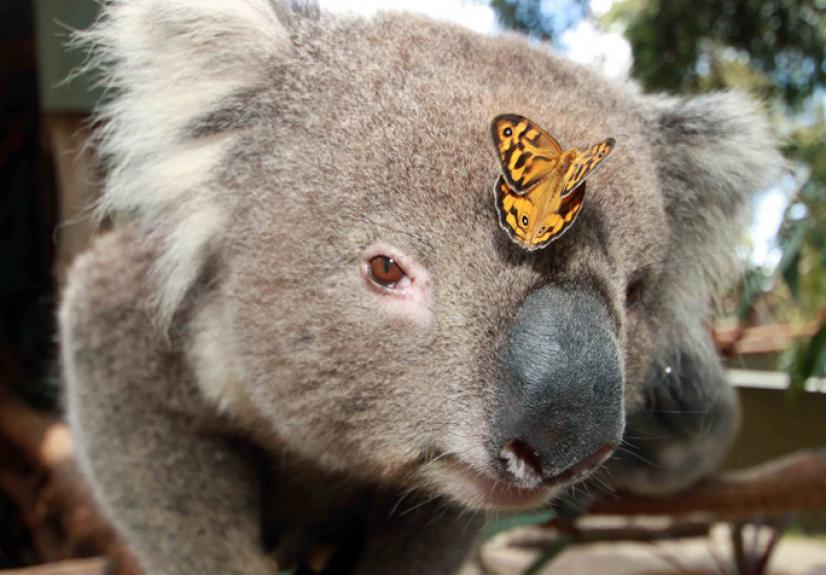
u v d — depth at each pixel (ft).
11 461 2.34
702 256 1.18
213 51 1.00
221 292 1.02
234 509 1.13
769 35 3.92
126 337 1.12
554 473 0.76
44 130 2.19
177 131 1.01
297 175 0.91
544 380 0.74
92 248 1.29
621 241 0.87
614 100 1.03
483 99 0.88
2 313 2.95
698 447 1.53
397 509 1.18
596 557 3.31
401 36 0.99
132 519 1.11
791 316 2.40
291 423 0.95
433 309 0.82
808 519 3.63
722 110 1.15
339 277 0.86
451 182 0.82
